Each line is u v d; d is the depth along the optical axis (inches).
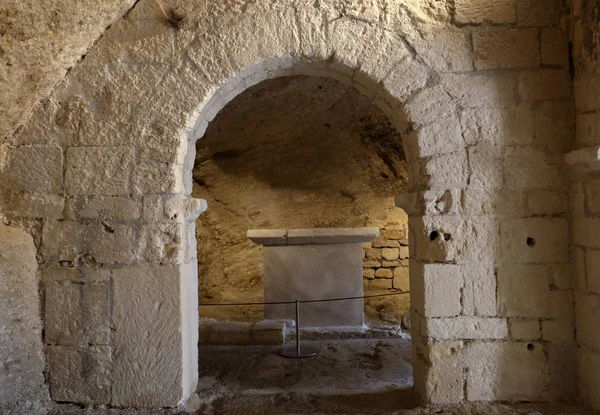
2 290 103.0
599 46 102.2
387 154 242.1
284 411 112.1
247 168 258.2
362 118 220.5
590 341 105.1
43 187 112.7
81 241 111.9
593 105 105.3
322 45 112.0
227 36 112.3
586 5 106.7
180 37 112.8
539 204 112.3
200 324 192.5
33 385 108.7
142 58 112.8
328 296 203.3
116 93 112.9
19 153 112.8
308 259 203.9
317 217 273.3
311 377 145.9
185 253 116.6
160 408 111.0
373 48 112.7
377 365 157.9
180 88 112.5
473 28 114.3
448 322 111.4
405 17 113.3
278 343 182.5
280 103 204.8
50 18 100.2
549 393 110.6
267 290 205.0
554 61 114.1
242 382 141.2
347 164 254.4
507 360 111.0
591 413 102.6
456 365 110.9
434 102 113.0
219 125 215.5
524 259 111.8
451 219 112.0
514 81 113.8
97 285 111.6
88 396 111.6
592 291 104.0
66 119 113.0
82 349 111.6
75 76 113.7
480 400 110.8
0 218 111.7
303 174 260.8
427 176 112.9
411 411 106.9
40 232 112.5
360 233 199.6
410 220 122.3
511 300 111.3
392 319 221.9
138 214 111.4
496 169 112.7
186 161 120.0
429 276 111.7
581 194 107.7
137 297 111.2
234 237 275.4
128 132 112.6
